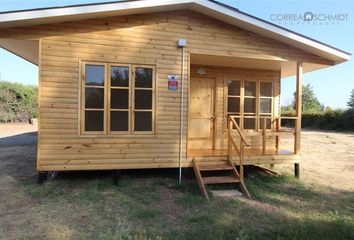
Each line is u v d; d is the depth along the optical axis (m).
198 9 7.46
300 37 7.88
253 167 9.70
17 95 27.64
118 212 5.41
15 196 6.10
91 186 6.81
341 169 10.16
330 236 4.54
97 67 7.05
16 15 6.12
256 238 4.46
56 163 6.80
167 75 7.44
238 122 9.88
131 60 7.22
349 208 6.12
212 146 9.68
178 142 7.50
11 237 4.33
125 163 7.18
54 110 6.78
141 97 7.31
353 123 27.31
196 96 9.59
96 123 7.05
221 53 7.82
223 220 5.21
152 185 7.10
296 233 4.59
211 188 6.97
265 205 6.09
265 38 8.19
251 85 10.02
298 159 8.50
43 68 6.73
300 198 6.67
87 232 4.57
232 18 7.50
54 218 5.06
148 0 6.75
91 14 6.64
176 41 7.49
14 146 13.19
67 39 6.85
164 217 5.27
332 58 8.61
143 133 7.32
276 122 10.20
